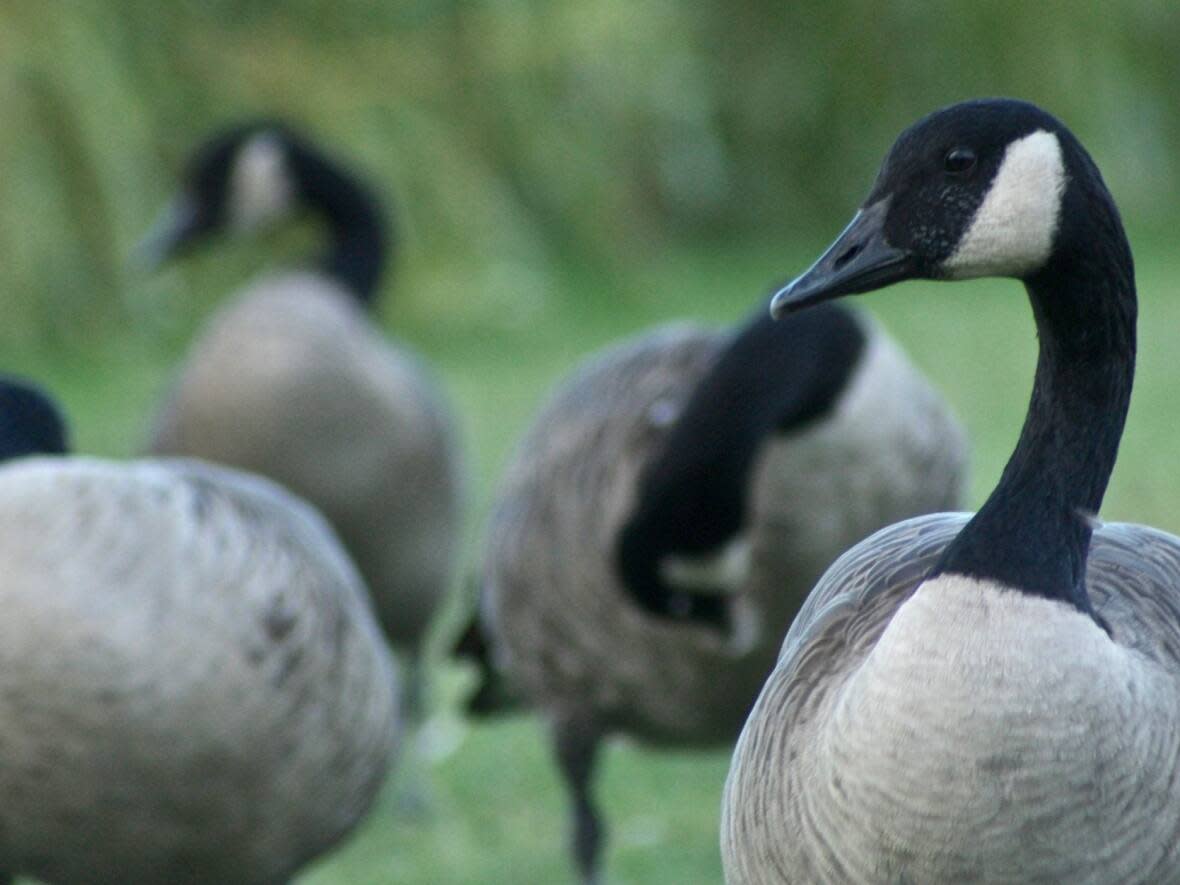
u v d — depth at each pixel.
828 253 6.04
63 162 22.55
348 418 12.77
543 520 9.82
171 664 7.64
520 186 28.70
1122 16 35.19
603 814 11.55
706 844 11.21
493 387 24.95
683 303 30.20
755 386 8.92
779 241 35.62
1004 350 26.47
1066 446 5.86
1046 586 5.56
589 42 27.39
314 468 12.77
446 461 13.34
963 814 5.47
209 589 7.79
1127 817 5.53
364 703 8.49
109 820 7.81
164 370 24.28
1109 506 17.61
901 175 5.96
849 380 9.12
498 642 10.49
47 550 7.54
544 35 27.23
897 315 29.61
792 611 9.48
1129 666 5.59
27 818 7.76
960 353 26.36
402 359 13.66
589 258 29.41
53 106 22.39
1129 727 5.49
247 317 13.06
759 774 6.06
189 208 15.98
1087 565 6.22
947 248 5.92
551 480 9.86
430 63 26.50
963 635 5.52
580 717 10.09
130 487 7.85
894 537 6.63
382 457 12.84
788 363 8.98
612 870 10.81
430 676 14.59
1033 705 5.44
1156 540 6.48
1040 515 5.70
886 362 9.40
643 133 32.31
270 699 7.92
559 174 28.50
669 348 10.14
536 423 10.64
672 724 9.94
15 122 22.12
